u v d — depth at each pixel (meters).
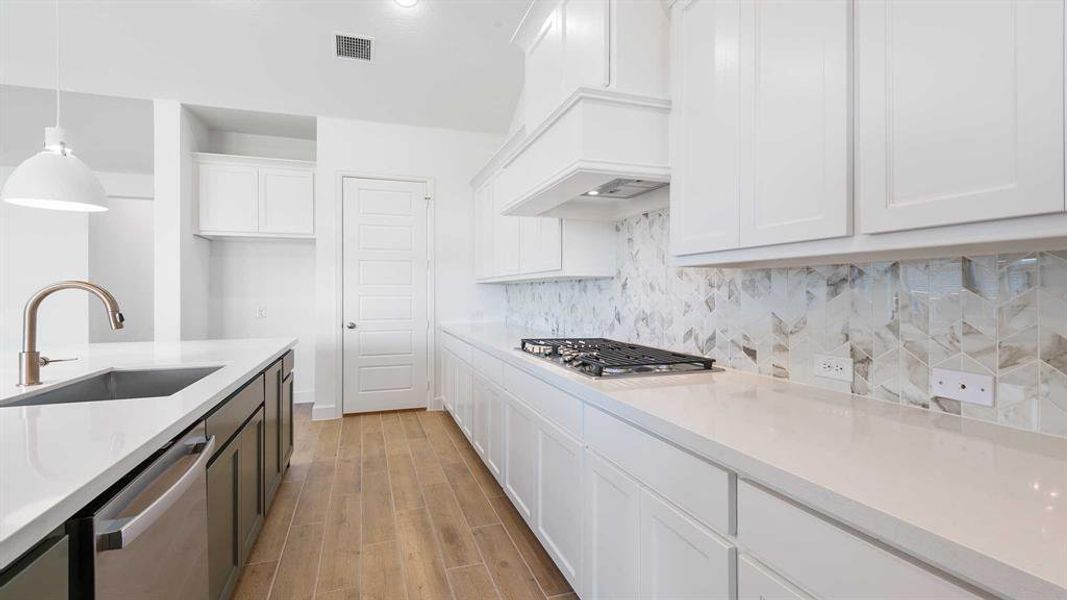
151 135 4.49
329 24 3.33
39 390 1.55
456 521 2.41
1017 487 0.75
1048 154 0.74
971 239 0.86
